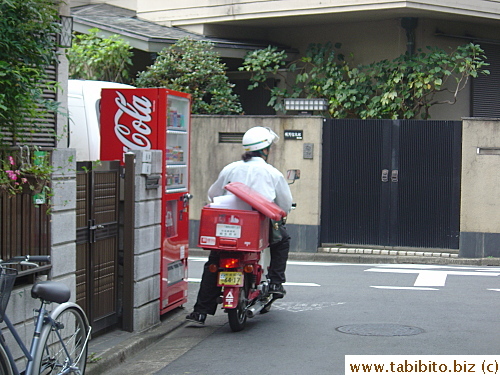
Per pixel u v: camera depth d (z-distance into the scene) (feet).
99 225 21.98
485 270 40.57
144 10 59.26
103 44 52.16
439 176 46.47
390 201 47.34
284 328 24.66
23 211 17.60
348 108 53.06
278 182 24.97
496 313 26.73
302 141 48.21
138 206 23.29
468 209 45.75
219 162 50.03
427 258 45.42
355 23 55.31
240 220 23.18
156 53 53.88
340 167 48.16
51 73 19.38
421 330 23.88
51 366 16.06
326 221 48.44
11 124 17.43
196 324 25.91
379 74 52.26
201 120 50.26
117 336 22.72
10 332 16.25
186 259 28.19
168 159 26.16
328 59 54.34
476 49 50.65
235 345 22.48
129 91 25.22
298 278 36.42
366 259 45.93
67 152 18.97
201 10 56.03
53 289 15.42
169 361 21.02
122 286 23.48
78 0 64.49
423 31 53.26
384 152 47.37
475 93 56.13
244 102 59.47
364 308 27.91
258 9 53.62
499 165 45.37
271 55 54.34
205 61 51.42
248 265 23.75
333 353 21.07
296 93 55.36
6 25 16.33
